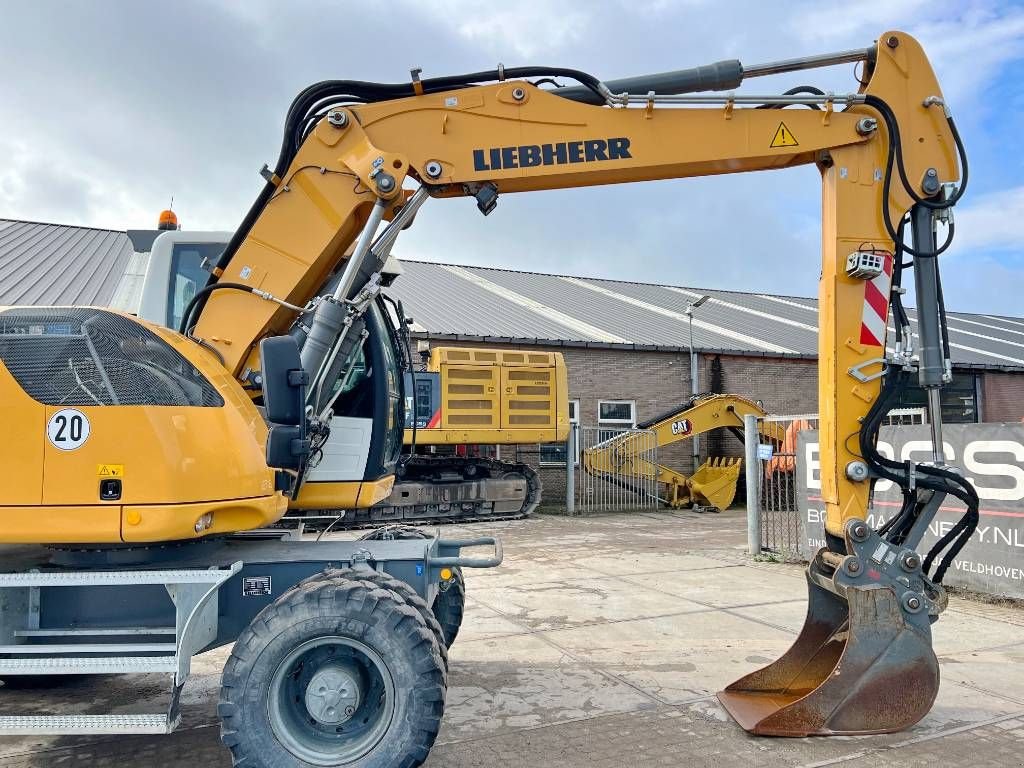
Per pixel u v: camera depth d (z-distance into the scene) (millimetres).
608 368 19141
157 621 3785
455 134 4352
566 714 4359
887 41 4406
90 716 3273
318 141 4277
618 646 5746
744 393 20734
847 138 4387
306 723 3467
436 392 13875
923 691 4051
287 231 4258
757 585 7977
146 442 3338
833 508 4371
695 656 5484
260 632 3371
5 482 3309
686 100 4387
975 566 7289
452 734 4070
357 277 4254
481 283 24359
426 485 13344
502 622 6445
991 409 23469
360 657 3502
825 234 4480
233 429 3600
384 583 3619
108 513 3293
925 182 4336
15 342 3451
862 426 4273
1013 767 3635
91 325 3506
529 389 14438
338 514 5859
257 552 4148
